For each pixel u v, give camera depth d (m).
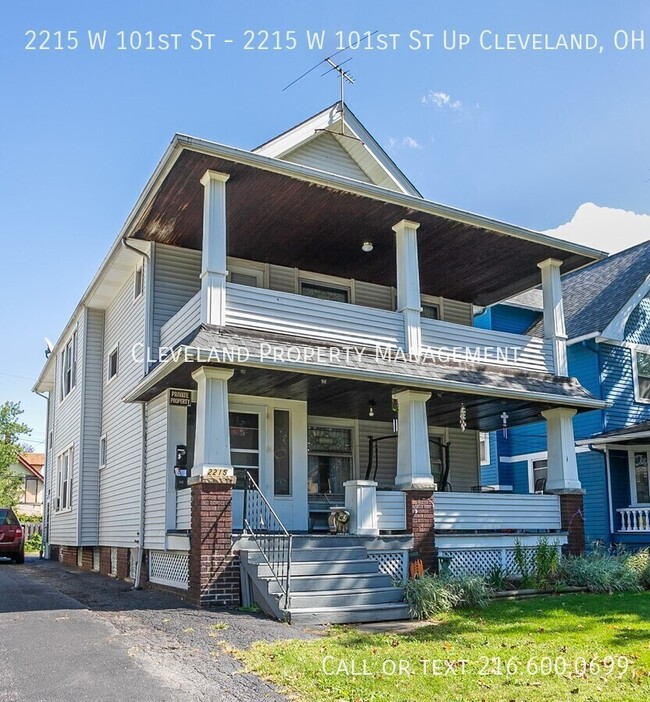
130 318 15.57
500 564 13.35
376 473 16.59
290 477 13.90
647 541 18.00
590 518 19.20
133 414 14.90
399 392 12.89
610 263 23.88
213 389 10.78
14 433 41.88
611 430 19.17
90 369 18.36
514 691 6.13
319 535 11.20
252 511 13.30
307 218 12.98
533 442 21.59
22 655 7.14
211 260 11.11
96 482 17.97
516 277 16.55
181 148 10.43
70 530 19.33
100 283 16.66
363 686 6.18
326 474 15.98
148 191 11.70
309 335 11.93
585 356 19.84
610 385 19.61
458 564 12.85
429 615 9.93
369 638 8.22
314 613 9.29
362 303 16.50
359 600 9.97
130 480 14.83
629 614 9.94
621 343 20.03
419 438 12.64
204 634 8.27
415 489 12.38
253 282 14.98
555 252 15.00
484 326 22.31
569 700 5.91
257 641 7.89
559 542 14.08
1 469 40.88
